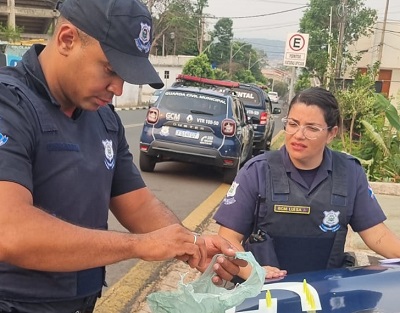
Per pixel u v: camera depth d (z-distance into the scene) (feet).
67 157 4.83
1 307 4.68
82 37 4.50
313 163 7.55
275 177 7.59
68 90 4.76
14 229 4.06
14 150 4.35
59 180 4.77
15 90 4.58
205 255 4.93
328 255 7.65
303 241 7.55
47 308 4.94
